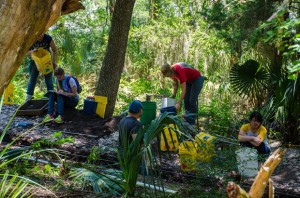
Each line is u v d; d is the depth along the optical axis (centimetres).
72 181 515
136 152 474
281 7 740
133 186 485
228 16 995
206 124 916
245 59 1048
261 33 923
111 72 919
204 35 1372
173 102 801
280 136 891
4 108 923
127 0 914
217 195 494
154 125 457
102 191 492
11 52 249
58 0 266
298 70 753
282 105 872
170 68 796
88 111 882
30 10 247
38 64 890
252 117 637
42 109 894
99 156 665
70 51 1494
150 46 1438
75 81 880
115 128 817
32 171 544
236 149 565
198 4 1494
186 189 529
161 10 1684
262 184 273
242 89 954
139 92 1302
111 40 922
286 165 721
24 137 760
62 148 718
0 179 487
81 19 1734
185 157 600
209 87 1205
